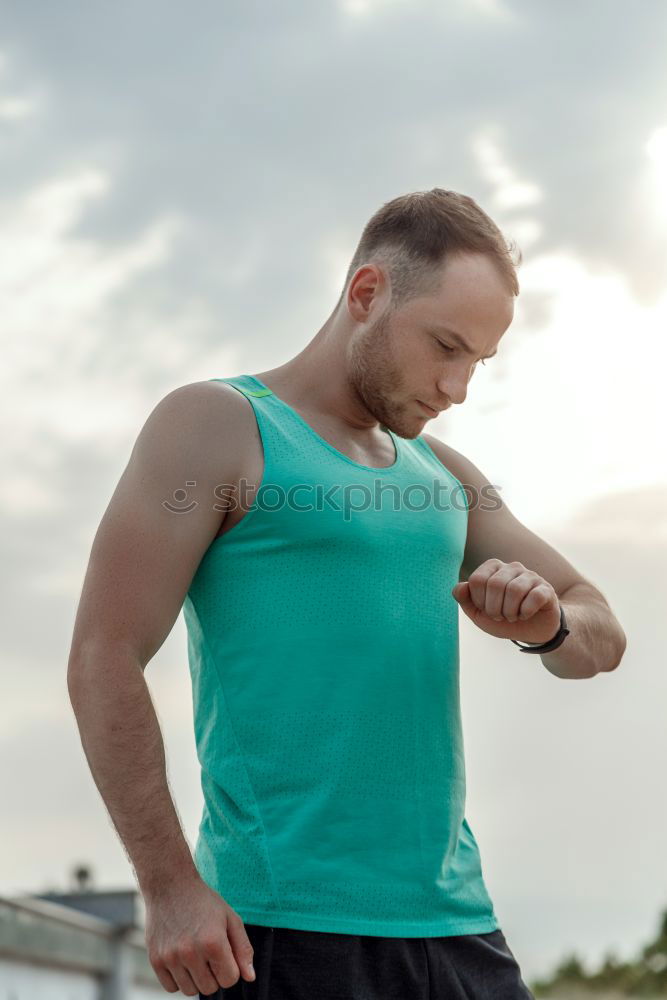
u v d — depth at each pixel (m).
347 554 1.57
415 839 1.54
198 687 1.62
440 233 1.64
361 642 1.55
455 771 1.62
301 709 1.53
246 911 1.48
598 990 11.18
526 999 1.62
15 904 3.71
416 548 1.63
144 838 1.42
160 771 1.45
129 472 1.58
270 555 1.57
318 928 1.46
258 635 1.55
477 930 1.60
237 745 1.54
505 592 1.52
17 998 3.72
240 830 1.51
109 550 1.52
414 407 1.65
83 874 6.17
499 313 1.64
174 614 1.54
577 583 1.91
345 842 1.50
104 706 1.46
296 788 1.51
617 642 1.87
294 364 1.75
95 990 4.48
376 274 1.67
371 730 1.54
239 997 1.47
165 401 1.62
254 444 1.60
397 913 1.51
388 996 1.49
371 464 1.69
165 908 1.40
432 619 1.62
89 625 1.50
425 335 1.61
